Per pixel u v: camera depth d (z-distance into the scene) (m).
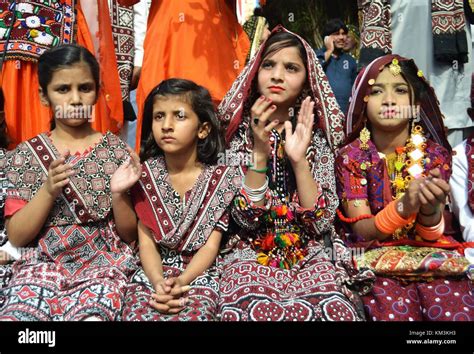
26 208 3.00
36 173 3.13
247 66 3.43
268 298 2.83
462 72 4.59
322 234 3.26
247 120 3.42
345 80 4.83
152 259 3.07
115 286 2.92
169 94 3.13
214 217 3.12
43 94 3.22
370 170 3.29
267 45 3.39
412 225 3.25
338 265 3.13
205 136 3.25
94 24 3.99
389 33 4.55
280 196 3.30
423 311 2.99
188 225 3.09
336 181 3.33
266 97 3.34
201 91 3.19
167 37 4.01
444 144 3.43
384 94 3.31
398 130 3.36
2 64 3.75
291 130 3.24
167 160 3.23
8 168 3.13
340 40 4.96
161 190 3.16
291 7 6.65
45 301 2.82
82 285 2.90
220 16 4.07
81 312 2.76
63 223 3.11
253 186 3.12
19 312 2.74
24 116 3.79
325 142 3.39
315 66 3.38
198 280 3.01
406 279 3.06
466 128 4.61
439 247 3.24
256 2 4.14
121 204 3.11
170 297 2.81
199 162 3.26
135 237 3.26
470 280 3.03
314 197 3.14
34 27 3.78
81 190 3.11
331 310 2.80
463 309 2.94
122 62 4.43
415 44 4.64
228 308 2.81
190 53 3.97
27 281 2.90
